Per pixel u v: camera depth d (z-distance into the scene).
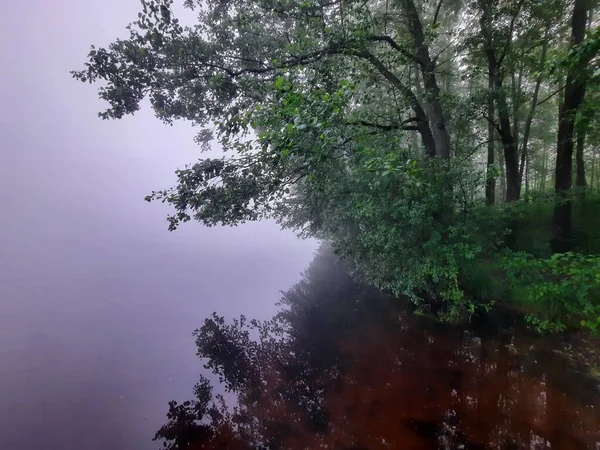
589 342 6.54
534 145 17.20
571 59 4.90
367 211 8.23
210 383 7.36
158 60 8.93
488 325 8.09
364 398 6.27
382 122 9.84
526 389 5.89
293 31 9.70
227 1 9.41
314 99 6.16
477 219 8.41
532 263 6.94
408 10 9.48
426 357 7.45
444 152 9.81
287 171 9.06
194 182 8.49
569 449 4.52
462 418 5.37
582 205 9.89
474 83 12.40
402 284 9.20
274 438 5.43
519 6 9.42
